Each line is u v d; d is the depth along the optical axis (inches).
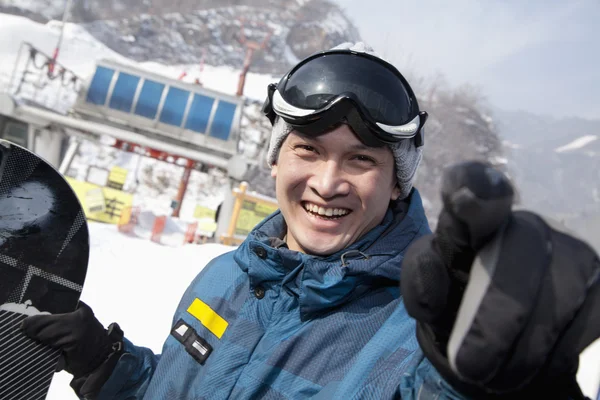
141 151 732.7
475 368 22.5
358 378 39.5
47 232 56.5
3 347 52.3
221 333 49.3
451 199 21.9
